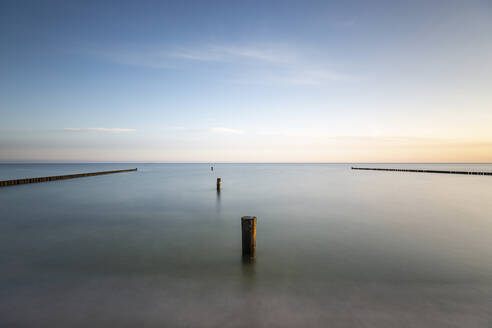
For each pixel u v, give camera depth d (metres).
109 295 3.89
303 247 6.36
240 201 13.95
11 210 11.11
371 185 24.42
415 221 9.30
